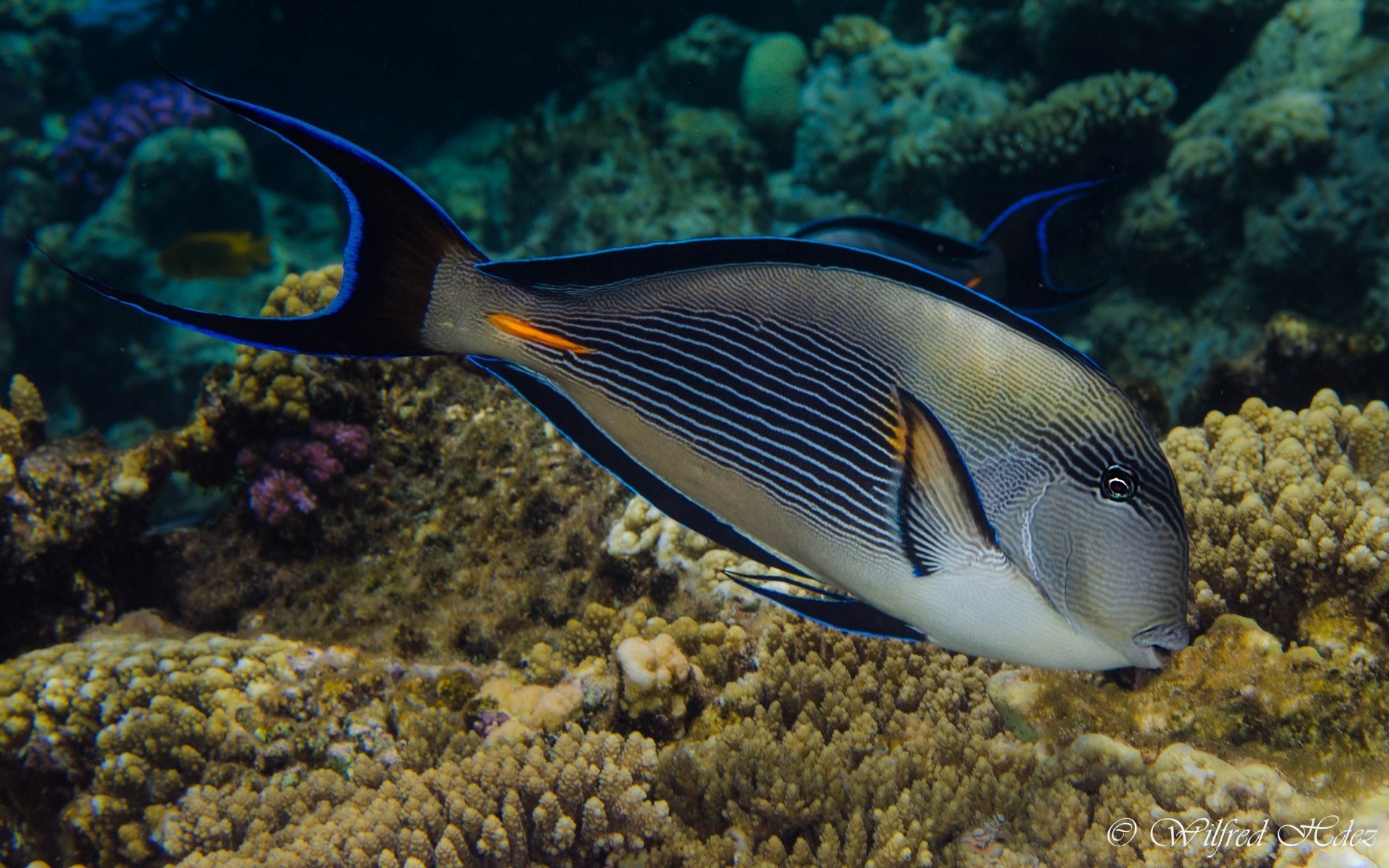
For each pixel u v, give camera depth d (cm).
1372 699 57
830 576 46
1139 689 60
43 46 302
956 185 205
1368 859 50
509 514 85
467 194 301
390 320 42
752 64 252
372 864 55
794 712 63
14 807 67
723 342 44
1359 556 60
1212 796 55
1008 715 61
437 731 64
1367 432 73
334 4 312
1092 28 188
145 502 89
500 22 309
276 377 87
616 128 253
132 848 62
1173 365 166
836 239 92
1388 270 141
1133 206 175
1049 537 44
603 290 44
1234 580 62
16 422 89
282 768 65
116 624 85
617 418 45
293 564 87
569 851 57
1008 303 87
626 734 65
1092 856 54
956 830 57
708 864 57
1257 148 153
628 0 294
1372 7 152
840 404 44
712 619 72
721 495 46
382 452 89
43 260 251
